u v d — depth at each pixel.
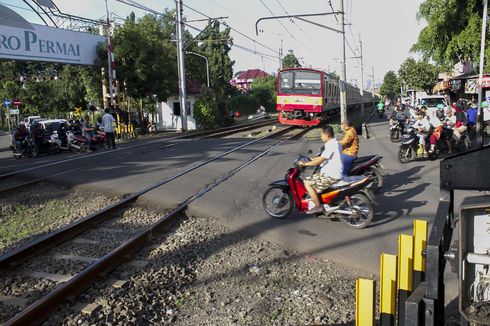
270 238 7.25
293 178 7.84
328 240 6.99
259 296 5.36
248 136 25.41
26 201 10.40
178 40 32.72
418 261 3.53
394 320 3.27
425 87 50.72
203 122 37.19
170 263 6.31
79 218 8.80
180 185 10.85
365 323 3.10
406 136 13.34
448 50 22.77
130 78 28.55
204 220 8.36
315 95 28.69
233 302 5.25
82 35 26.12
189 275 6.00
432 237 2.92
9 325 4.32
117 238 7.43
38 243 6.73
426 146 13.47
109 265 6.03
